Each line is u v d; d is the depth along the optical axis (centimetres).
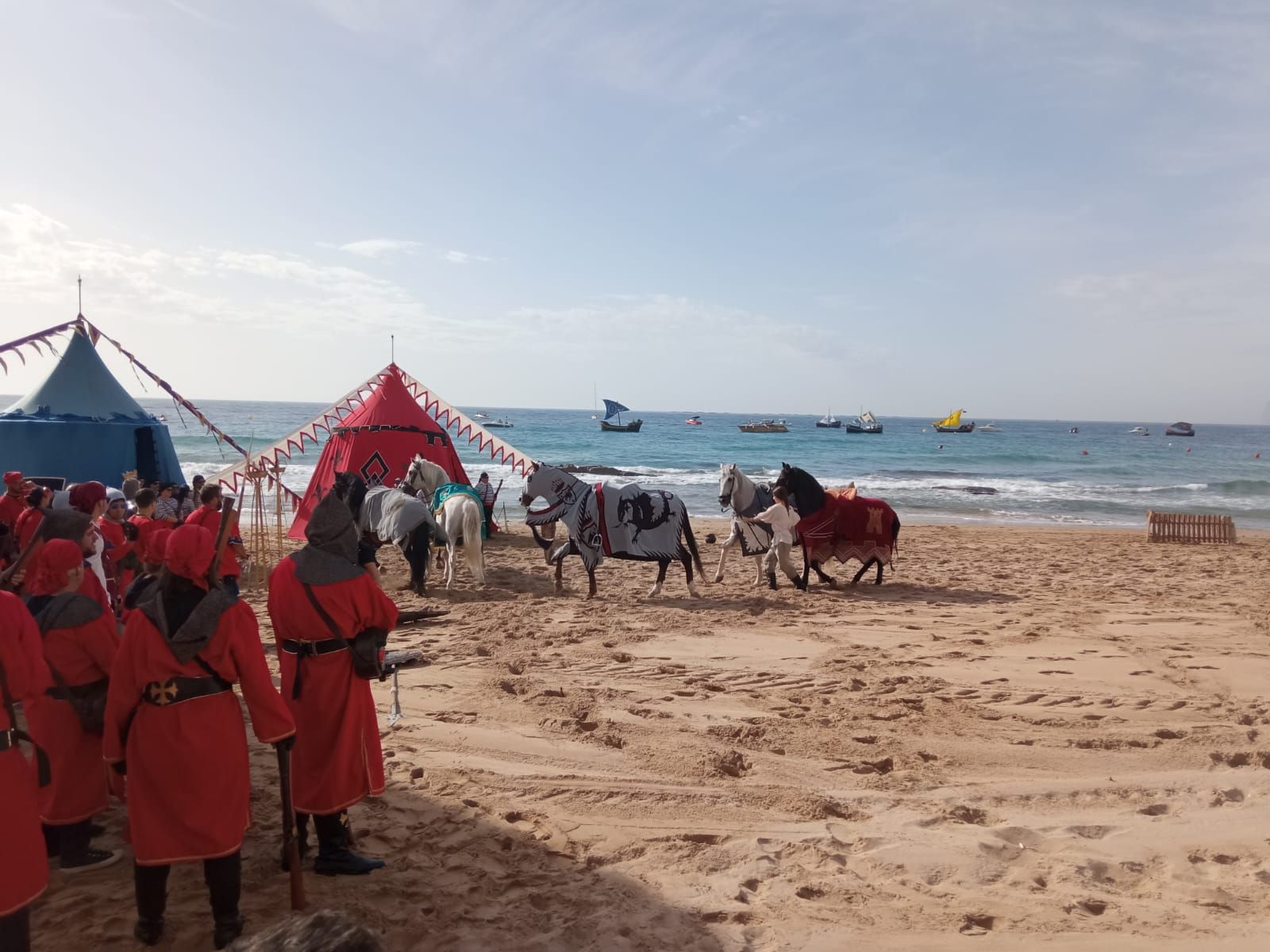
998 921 406
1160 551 1895
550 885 426
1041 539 2142
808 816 520
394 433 1697
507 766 586
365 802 515
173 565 336
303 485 3056
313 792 403
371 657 404
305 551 408
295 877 377
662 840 482
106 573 770
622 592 1254
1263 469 6053
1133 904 424
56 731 409
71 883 414
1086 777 588
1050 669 848
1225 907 421
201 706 341
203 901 396
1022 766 605
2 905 299
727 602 1175
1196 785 574
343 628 402
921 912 412
